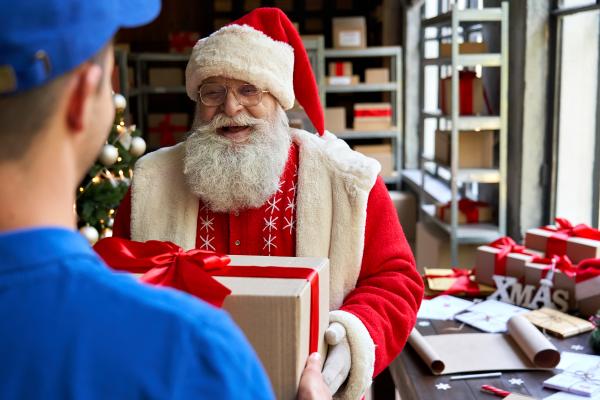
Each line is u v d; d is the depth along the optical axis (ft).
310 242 5.04
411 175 20.52
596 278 7.43
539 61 12.59
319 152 5.24
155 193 5.26
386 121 22.08
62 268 1.56
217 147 4.95
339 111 21.94
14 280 1.52
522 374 6.09
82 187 9.46
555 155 12.70
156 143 24.07
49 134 1.55
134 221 5.24
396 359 6.66
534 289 7.97
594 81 11.32
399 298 4.86
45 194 1.57
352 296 4.93
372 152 21.81
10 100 1.49
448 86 14.03
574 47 11.98
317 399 3.14
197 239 5.18
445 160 14.35
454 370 6.14
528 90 12.68
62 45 1.49
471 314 7.57
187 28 28.22
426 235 14.85
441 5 19.86
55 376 1.46
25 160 1.53
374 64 27.40
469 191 16.69
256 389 1.61
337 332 4.06
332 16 27.84
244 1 27.27
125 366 1.48
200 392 1.51
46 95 1.52
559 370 6.15
